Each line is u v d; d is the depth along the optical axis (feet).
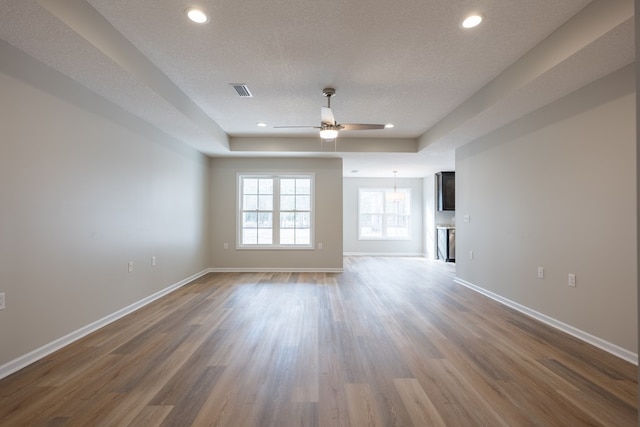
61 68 8.75
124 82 9.61
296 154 20.67
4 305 7.48
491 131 14.79
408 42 8.93
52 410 6.18
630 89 8.34
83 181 10.00
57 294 9.00
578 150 9.96
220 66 10.38
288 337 10.01
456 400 6.57
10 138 7.62
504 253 13.93
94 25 7.57
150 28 8.32
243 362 8.27
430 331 10.55
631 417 6.02
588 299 9.61
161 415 6.05
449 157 21.16
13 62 7.64
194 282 18.40
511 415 6.09
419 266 24.90
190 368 7.93
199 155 19.94
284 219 22.58
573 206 10.18
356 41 8.90
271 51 9.46
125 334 10.21
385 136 19.47
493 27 8.20
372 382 7.29
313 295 15.43
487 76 11.06
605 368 7.95
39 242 8.42
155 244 14.52
